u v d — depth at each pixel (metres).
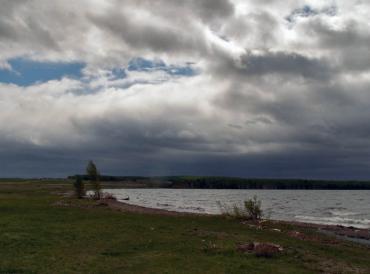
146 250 22.73
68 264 18.89
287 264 20.11
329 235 37.66
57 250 22.02
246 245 23.45
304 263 20.67
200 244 24.86
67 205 56.09
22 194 88.94
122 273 17.52
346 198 163.00
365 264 21.81
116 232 29.03
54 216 38.81
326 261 21.70
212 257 21.12
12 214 39.75
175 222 37.97
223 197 153.88
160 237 27.27
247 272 18.11
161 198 133.62
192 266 19.02
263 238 29.31
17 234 26.47
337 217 68.25
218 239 27.17
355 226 51.62
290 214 72.94
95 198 75.88
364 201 137.00
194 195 176.12
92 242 24.69
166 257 20.83
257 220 44.09
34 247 22.64
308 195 199.12
